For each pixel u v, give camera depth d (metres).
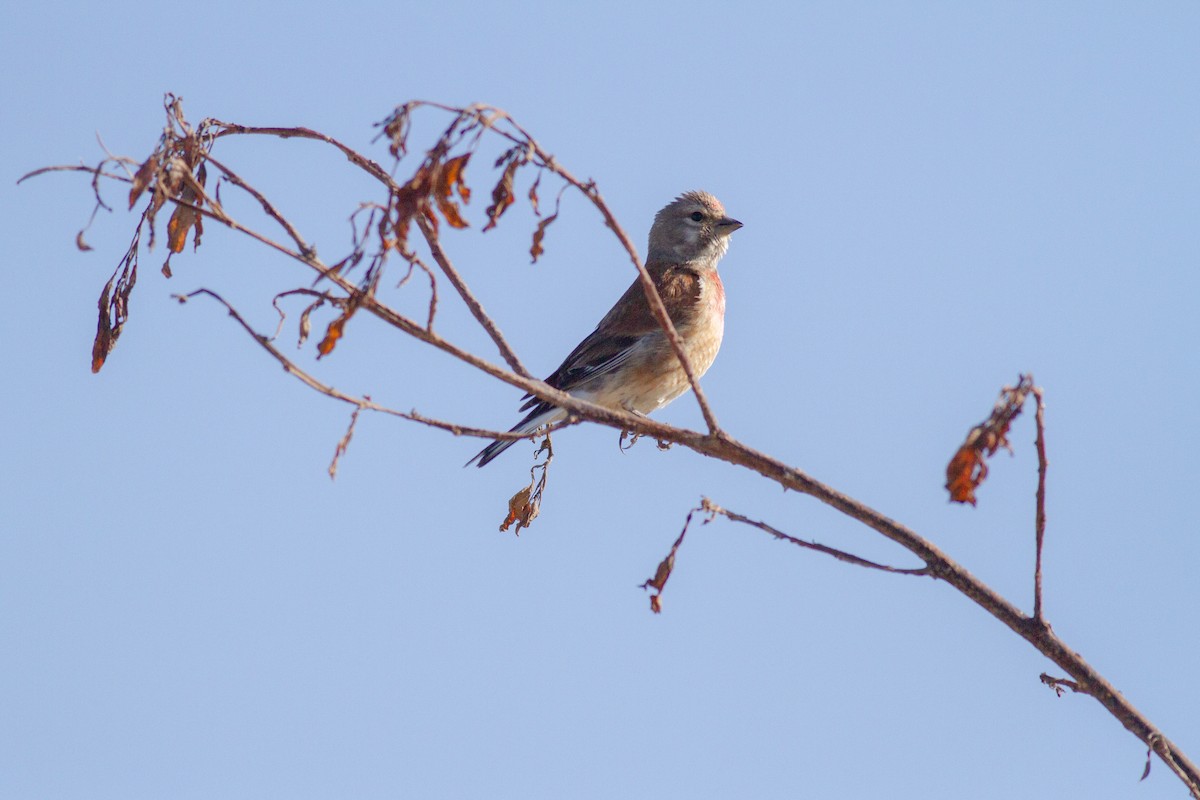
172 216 7.34
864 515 6.61
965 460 5.87
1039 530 6.32
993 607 6.47
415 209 5.89
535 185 6.02
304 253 7.18
